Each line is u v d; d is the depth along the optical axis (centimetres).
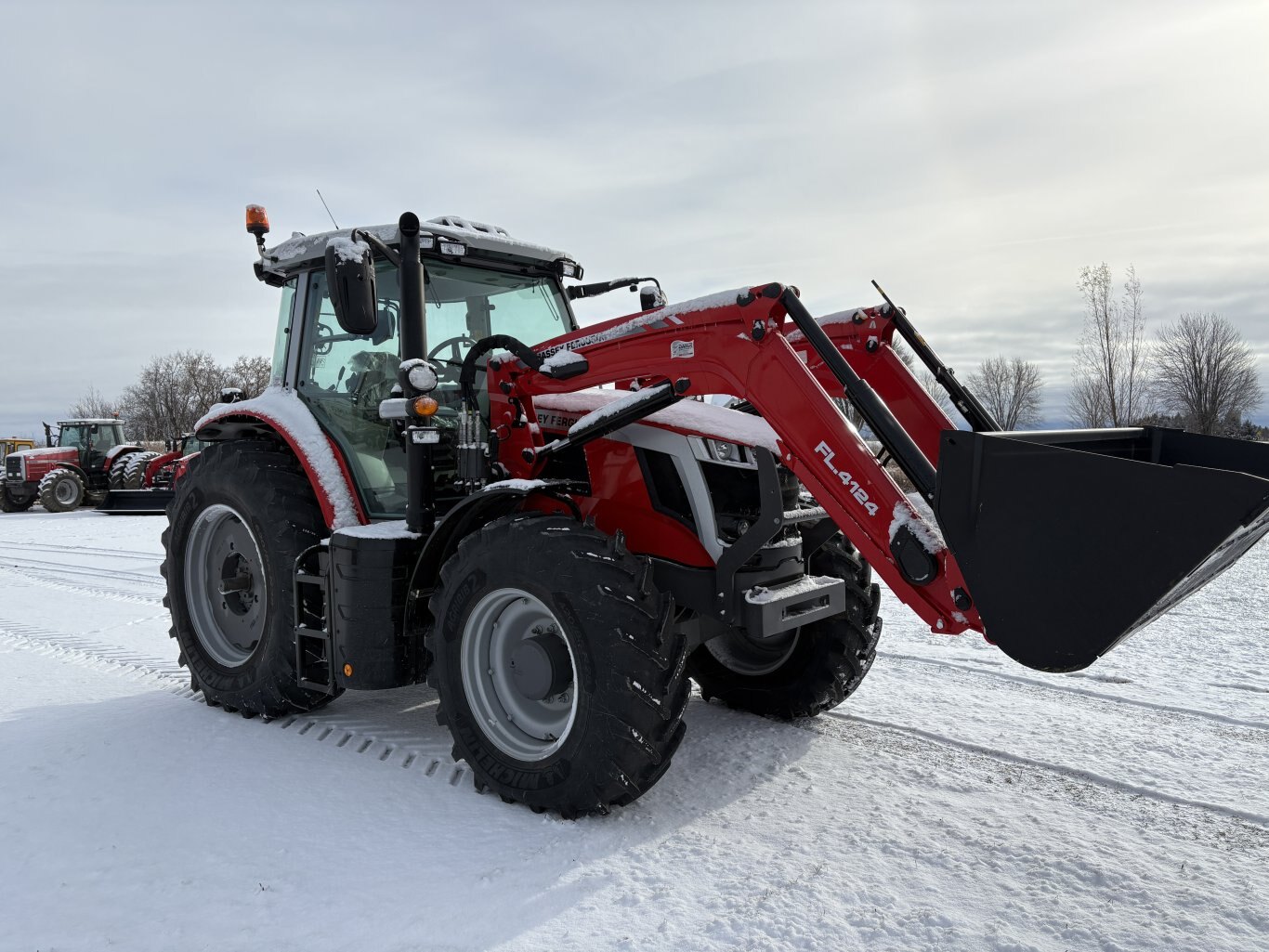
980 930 196
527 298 390
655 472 301
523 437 319
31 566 876
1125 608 193
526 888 217
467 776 295
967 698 371
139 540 1153
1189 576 192
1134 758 299
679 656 259
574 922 201
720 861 230
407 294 305
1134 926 198
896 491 242
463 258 361
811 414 253
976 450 211
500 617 285
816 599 298
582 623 252
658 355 286
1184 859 229
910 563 235
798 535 315
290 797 277
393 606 308
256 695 351
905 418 319
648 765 253
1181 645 451
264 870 229
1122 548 193
